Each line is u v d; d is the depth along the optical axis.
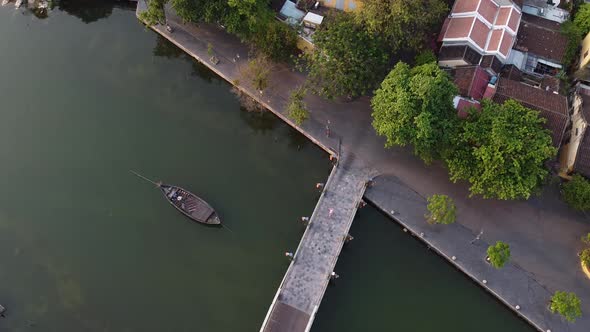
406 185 70.62
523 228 67.38
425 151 66.31
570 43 78.81
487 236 66.81
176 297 65.00
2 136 78.50
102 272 66.88
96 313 64.00
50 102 81.69
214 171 74.56
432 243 66.19
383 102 65.88
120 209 71.25
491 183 63.69
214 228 69.44
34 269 67.12
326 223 66.94
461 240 66.44
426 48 77.56
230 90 82.00
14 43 88.69
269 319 59.69
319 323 62.50
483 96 73.12
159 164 75.19
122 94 82.31
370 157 73.00
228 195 72.19
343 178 70.88
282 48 77.75
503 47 75.44
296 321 59.59
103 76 84.31
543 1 83.31
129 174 74.38
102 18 92.00
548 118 68.56
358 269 66.19
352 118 76.62
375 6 69.69
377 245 67.94
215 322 63.25
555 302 57.97
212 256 67.75
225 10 76.25
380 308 63.69
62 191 73.12
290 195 72.31
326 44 71.62
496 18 78.06
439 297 64.44
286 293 61.84
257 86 76.69
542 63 79.19
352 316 63.09
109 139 77.81
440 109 64.12
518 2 80.44
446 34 76.94
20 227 70.31
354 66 70.38
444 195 66.81
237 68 81.69
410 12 70.19
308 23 80.06
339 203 68.62
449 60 75.94
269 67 79.50
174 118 79.69
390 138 65.88
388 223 69.44
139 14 84.69
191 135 78.12
